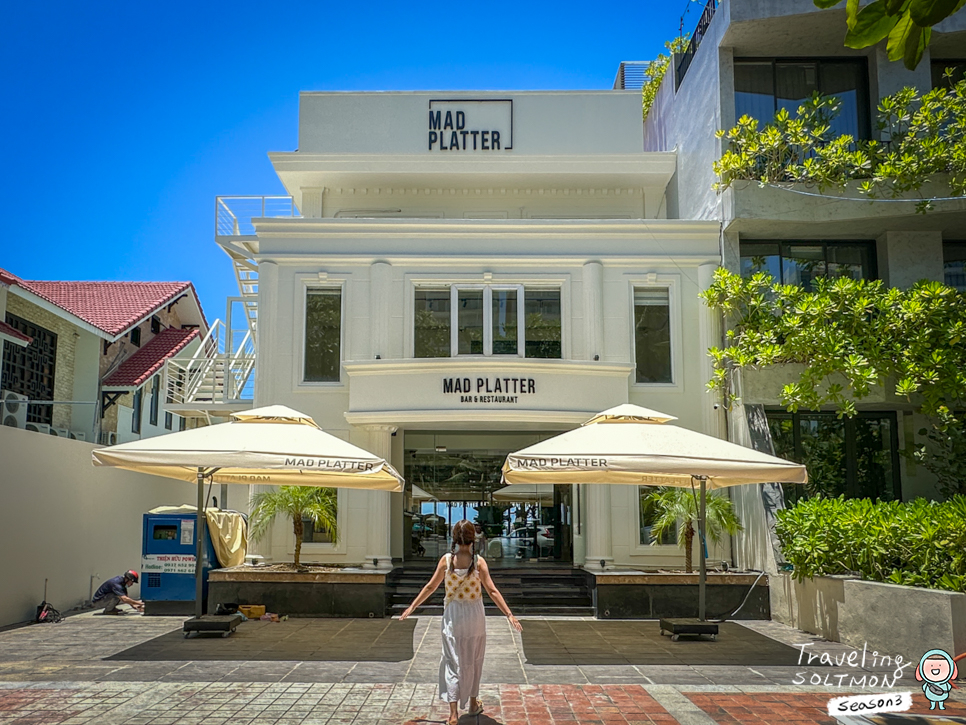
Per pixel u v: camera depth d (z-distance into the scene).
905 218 16.52
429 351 17.05
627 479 12.94
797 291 15.84
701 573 12.45
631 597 14.55
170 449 10.78
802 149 16.91
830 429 17.53
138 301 26.92
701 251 17.31
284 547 16.53
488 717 7.59
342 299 17.17
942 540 10.66
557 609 15.43
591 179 19.11
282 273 17.22
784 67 18.12
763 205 16.48
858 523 12.03
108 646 11.34
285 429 11.82
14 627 13.21
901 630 10.38
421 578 16.94
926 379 14.66
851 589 11.55
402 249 17.25
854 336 15.38
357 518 16.44
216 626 12.03
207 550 15.46
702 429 16.97
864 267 17.84
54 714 7.55
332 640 11.91
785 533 13.42
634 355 17.11
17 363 20.00
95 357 23.33
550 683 9.10
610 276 17.27
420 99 19.34
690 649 11.33
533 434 19.62
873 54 17.84
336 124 19.30
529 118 19.41
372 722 7.36
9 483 13.38
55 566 14.94
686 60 20.00
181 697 8.26
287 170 18.45
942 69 18.27
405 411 15.98
